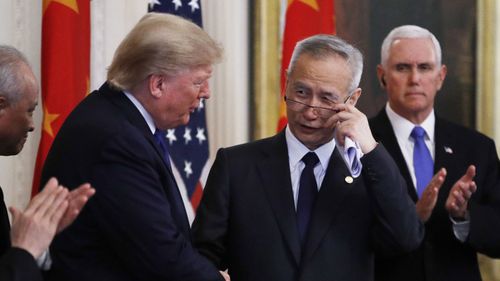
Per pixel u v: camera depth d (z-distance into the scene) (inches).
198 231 160.4
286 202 159.9
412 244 157.2
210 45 140.4
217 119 243.9
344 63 158.6
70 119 139.2
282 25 246.7
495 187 201.5
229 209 162.1
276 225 158.7
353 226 158.7
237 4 245.1
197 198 234.1
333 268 155.4
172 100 139.3
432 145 208.2
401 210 155.0
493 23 251.3
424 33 212.1
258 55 245.0
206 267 138.4
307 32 235.5
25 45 224.1
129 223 132.1
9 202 221.6
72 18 214.5
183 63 137.3
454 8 251.1
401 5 251.8
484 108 250.4
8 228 152.4
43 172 138.8
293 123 161.3
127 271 135.9
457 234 192.9
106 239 134.6
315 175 163.2
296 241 157.2
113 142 133.2
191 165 234.2
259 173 162.9
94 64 226.5
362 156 154.5
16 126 153.8
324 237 156.8
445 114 251.0
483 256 245.6
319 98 157.9
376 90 250.5
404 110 208.4
